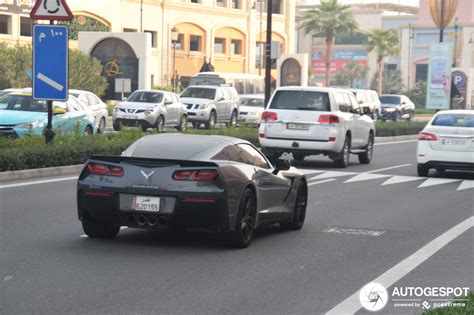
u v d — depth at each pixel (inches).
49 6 903.1
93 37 2450.8
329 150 1068.5
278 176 550.9
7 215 602.2
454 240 559.5
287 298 381.4
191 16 3538.4
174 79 3036.4
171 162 481.4
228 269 440.8
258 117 2158.0
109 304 358.3
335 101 1082.7
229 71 3784.5
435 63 2348.7
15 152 843.4
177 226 481.1
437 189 889.5
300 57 2947.8
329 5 4375.0
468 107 4293.8
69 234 530.3
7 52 2320.4
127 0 3208.7
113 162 491.5
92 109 1342.3
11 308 347.3
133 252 478.0
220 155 502.6
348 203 745.6
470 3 5472.4
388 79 5580.7
